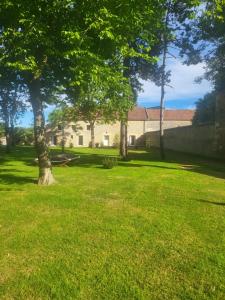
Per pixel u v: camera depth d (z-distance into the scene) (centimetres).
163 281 505
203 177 1599
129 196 1088
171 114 6775
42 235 698
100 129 6378
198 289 482
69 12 1095
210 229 733
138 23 1180
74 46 1067
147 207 934
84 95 1466
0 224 779
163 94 2931
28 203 988
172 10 2331
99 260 577
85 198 1058
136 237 685
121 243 653
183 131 4056
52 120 5638
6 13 1109
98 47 1196
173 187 1272
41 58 1205
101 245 643
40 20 1064
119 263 565
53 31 1120
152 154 3653
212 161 2678
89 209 914
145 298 460
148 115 6694
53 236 693
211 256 589
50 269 544
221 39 2498
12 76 1417
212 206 946
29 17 1041
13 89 1552
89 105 2081
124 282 502
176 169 1988
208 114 5550
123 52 1195
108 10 1067
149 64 2705
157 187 1270
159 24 1282
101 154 3481
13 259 583
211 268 545
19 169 1942
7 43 1080
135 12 1120
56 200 1027
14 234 705
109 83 1248
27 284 498
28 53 1109
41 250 621
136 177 1578
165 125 6606
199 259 578
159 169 1970
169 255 596
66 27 1085
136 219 811
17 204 976
